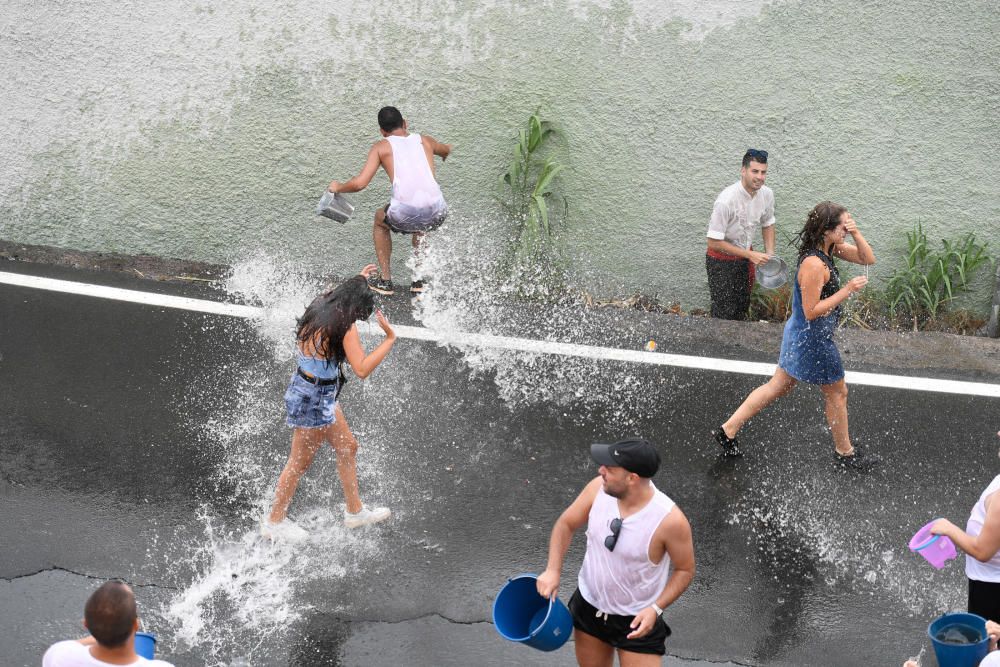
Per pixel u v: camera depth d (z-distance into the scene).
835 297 8.70
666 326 12.20
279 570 8.16
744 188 11.88
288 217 13.38
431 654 7.39
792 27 12.17
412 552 8.41
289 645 7.42
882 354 11.65
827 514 8.95
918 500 9.14
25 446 9.59
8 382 10.60
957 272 12.81
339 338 7.78
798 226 12.87
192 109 13.02
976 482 9.40
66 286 12.75
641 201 12.98
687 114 12.59
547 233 13.17
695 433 10.09
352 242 13.39
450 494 9.16
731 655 7.42
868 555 8.46
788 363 9.17
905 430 10.17
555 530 6.43
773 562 8.36
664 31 12.33
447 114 12.86
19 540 8.35
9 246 13.61
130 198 13.43
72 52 12.91
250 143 13.11
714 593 8.02
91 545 8.34
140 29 12.77
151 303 12.45
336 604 7.83
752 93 12.45
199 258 13.61
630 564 6.00
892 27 12.07
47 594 7.80
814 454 9.79
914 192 12.62
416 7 12.49
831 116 12.43
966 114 12.27
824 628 7.69
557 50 12.52
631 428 10.17
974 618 6.04
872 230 12.81
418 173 11.92
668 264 13.20
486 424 10.20
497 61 12.62
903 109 12.33
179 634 7.46
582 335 11.98
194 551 8.34
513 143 12.90
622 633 6.22
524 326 12.17
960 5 11.91
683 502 9.07
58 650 5.26
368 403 10.48
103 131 13.19
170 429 9.95
